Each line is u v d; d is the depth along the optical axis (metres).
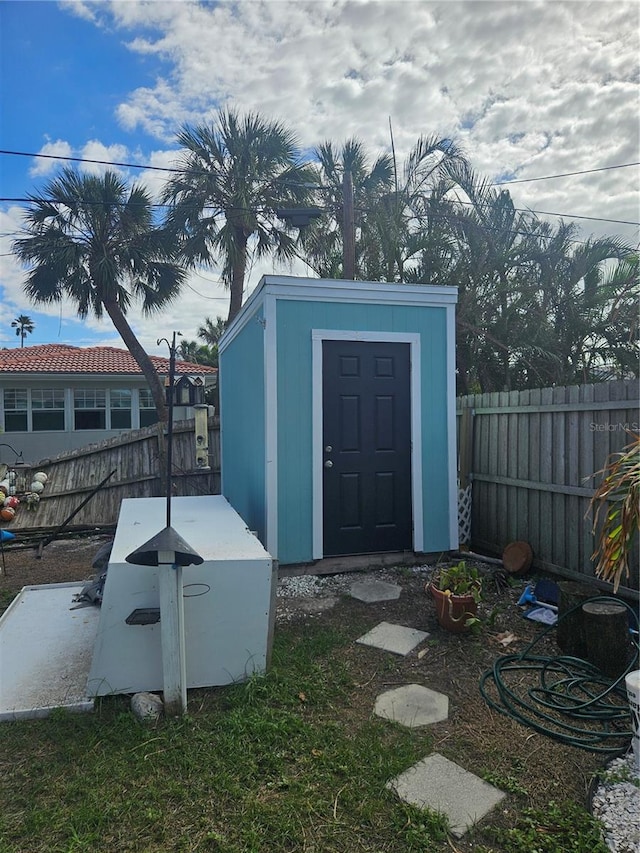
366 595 4.29
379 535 5.03
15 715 2.61
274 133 11.92
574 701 2.73
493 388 10.11
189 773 2.20
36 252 11.64
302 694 2.81
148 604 2.79
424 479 5.14
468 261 10.04
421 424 5.13
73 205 11.56
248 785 2.13
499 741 2.43
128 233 12.16
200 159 11.85
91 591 4.09
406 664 3.19
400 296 5.04
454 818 1.96
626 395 3.93
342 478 4.93
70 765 2.26
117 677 2.76
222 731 2.48
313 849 1.83
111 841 1.86
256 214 12.17
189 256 12.27
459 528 5.57
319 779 2.17
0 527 7.44
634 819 1.94
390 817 1.97
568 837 1.86
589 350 9.93
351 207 8.38
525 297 9.89
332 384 4.90
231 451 7.05
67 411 14.58
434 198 10.32
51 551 6.47
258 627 2.93
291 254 13.15
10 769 2.24
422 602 4.19
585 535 4.25
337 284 4.87
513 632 3.64
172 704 2.58
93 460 8.36
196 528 3.89
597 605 3.19
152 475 8.23
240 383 6.29
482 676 2.99
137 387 15.02
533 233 10.05
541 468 4.73
